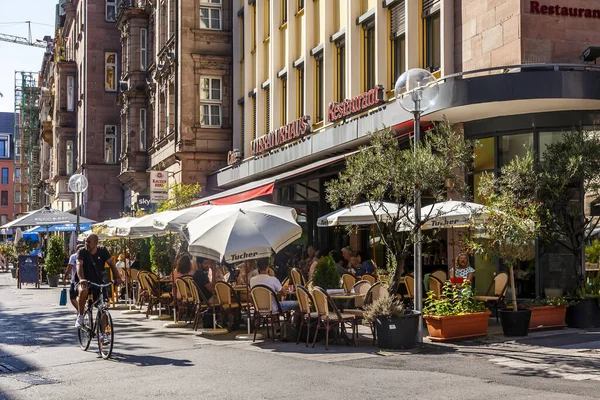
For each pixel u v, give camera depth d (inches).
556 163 531.8
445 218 536.1
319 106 934.4
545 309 525.0
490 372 363.9
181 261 616.1
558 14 598.5
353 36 831.7
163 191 1211.2
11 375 382.0
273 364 400.8
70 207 2255.2
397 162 461.7
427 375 357.7
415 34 721.6
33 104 3668.8
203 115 1227.2
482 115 635.5
